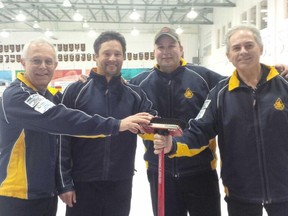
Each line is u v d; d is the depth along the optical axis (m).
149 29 16.06
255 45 1.76
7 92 1.74
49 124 1.64
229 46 1.82
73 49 15.89
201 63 15.98
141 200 3.90
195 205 2.22
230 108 1.79
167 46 2.21
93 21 14.74
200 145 1.88
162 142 1.68
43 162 1.78
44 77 1.81
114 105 2.02
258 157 1.73
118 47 1.99
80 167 1.99
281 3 7.46
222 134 1.85
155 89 2.29
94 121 1.65
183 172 2.19
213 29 13.84
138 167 5.47
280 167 1.72
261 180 1.73
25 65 1.81
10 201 1.72
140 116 1.69
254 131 1.73
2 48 15.65
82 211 1.99
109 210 2.02
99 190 1.99
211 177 2.26
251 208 1.78
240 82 1.80
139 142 7.88
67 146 1.96
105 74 2.04
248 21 10.06
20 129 1.74
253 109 1.74
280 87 1.78
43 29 15.78
